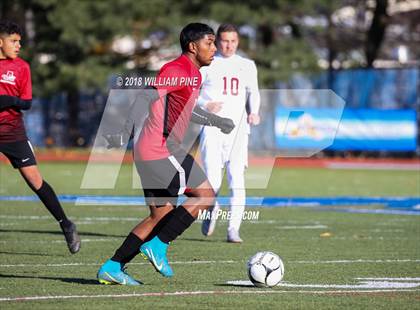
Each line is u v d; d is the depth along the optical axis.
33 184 26.95
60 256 30.12
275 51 111.38
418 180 72.94
